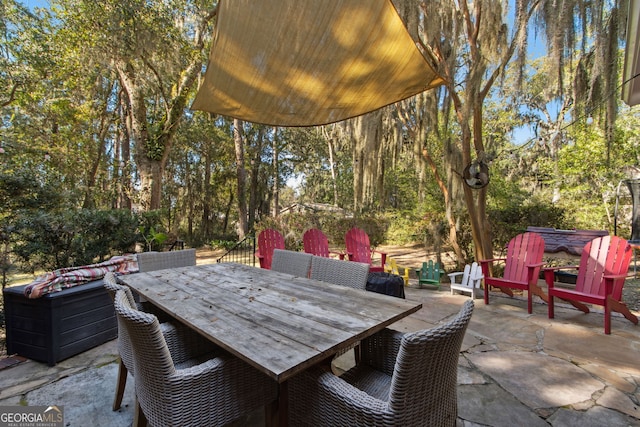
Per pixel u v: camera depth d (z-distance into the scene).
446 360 1.06
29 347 2.35
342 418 1.08
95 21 5.84
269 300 1.70
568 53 3.45
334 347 1.15
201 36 7.35
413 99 5.67
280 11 2.58
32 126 9.28
